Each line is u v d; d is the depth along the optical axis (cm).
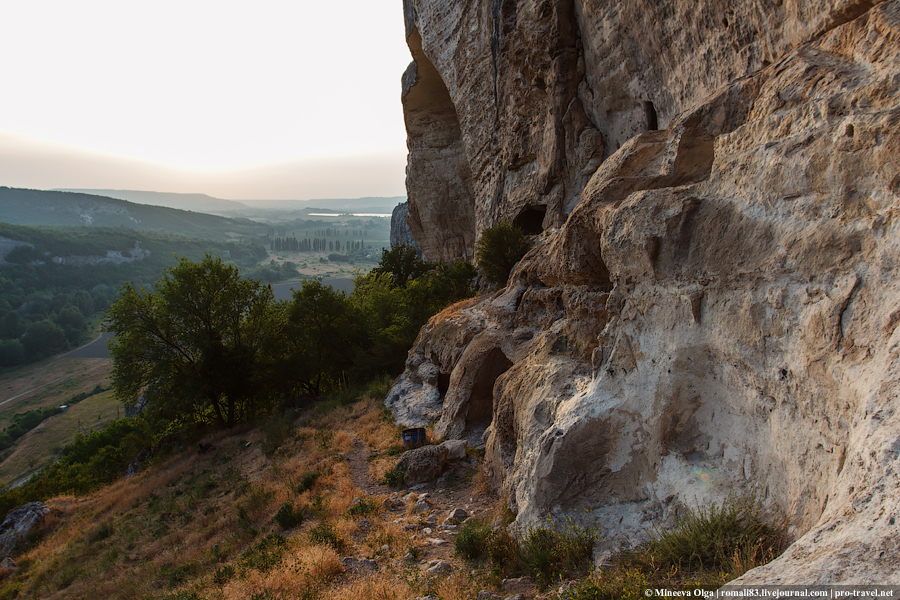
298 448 1641
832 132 377
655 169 699
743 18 769
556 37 1995
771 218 433
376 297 3120
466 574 631
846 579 222
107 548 1427
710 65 937
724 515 435
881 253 329
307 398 2564
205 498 1564
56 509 2022
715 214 496
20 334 14388
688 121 611
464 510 908
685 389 533
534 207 2477
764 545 388
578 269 780
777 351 416
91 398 9894
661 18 1116
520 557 602
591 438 623
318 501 1112
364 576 704
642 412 582
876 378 294
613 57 1656
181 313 2483
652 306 584
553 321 1004
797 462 388
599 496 613
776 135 450
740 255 456
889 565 214
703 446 518
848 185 361
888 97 356
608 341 668
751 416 456
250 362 2580
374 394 2020
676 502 506
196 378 2477
